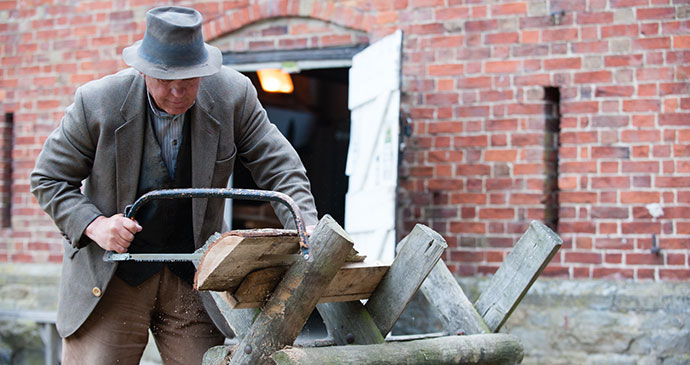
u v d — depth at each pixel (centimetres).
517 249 342
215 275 250
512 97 557
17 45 687
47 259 671
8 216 692
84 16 670
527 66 555
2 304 675
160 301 342
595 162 539
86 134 313
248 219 826
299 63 617
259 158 334
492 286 348
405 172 577
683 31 528
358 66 583
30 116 681
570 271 541
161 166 322
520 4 557
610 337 528
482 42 565
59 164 315
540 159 550
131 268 328
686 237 523
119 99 312
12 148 695
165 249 334
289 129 917
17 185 683
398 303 306
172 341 348
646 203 530
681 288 520
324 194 920
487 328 342
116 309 331
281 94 900
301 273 264
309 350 273
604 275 535
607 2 540
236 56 633
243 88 333
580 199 541
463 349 319
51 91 677
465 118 566
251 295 265
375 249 543
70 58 673
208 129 320
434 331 552
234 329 284
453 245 565
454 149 568
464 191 564
